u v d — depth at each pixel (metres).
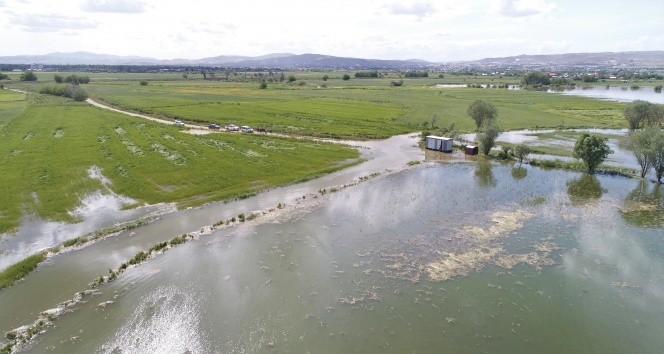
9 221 38.59
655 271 31.22
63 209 41.84
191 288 28.73
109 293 28.05
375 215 42.03
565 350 23.06
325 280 29.81
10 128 78.19
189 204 44.25
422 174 58.16
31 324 24.88
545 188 51.31
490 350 23.02
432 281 29.67
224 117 102.94
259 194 48.31
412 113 117.88
